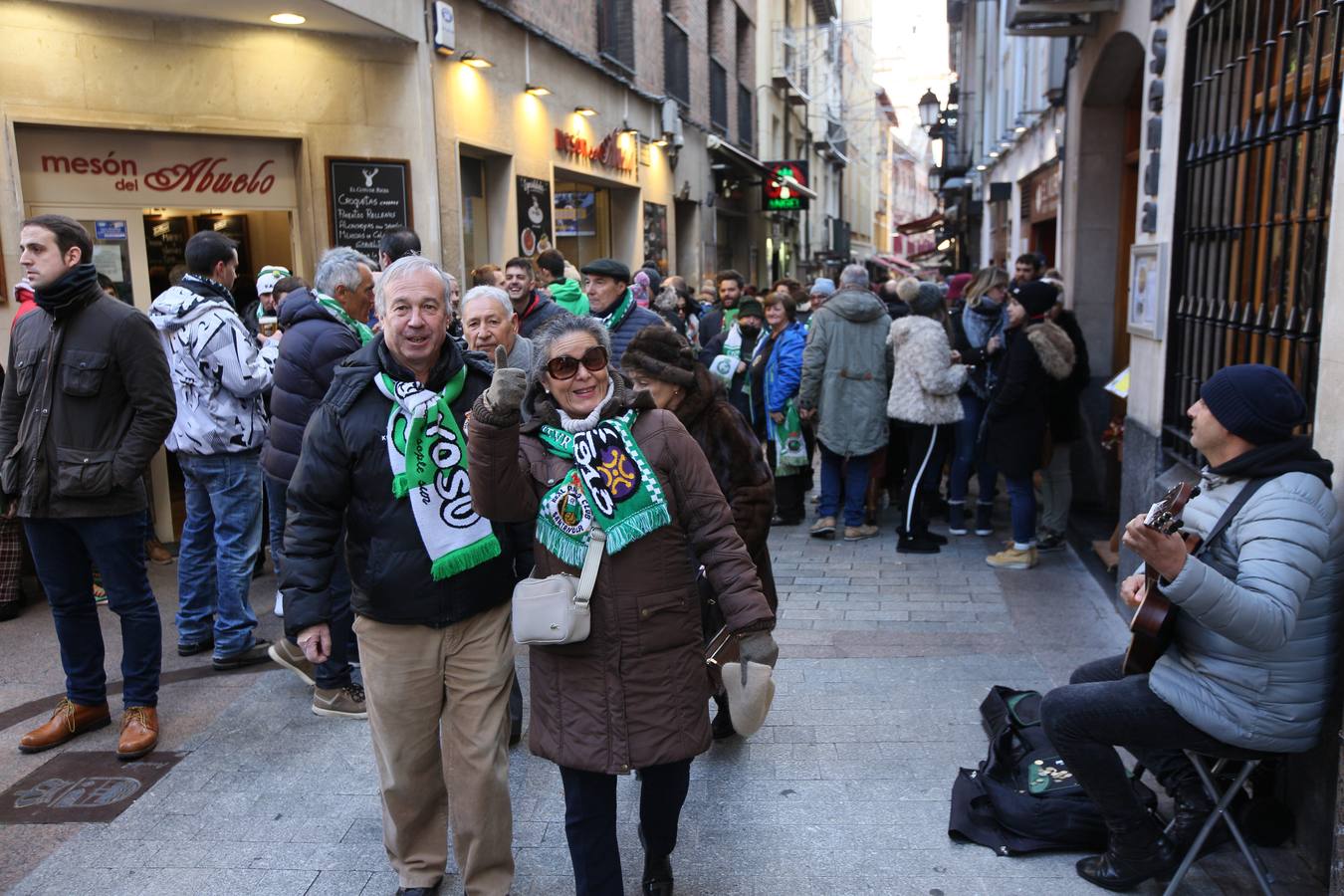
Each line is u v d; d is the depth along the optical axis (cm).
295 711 437
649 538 256
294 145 750
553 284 620
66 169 661
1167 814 337
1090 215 834
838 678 464
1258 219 406
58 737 405
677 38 1634
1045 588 599
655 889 294
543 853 326
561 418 264
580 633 248
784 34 2483
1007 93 1468
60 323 386
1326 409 310
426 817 300
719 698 390
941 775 370
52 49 634
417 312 272
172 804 359
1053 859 315
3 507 404
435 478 275
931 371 659
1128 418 591
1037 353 612
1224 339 440
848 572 646
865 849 322
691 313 1109
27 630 543
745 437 353
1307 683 269
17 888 311
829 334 708
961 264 2281
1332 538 268
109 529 393
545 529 260
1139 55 700
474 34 905
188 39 687
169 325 463
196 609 502
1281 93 382
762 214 2398
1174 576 252
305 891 308
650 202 1488
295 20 711
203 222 783
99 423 389
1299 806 309
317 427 279
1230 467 274
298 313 415
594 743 254
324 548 284
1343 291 300
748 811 347
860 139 4591
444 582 279
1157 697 280
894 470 803
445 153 854
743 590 258
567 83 1143
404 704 285
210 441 466
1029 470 634
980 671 469
